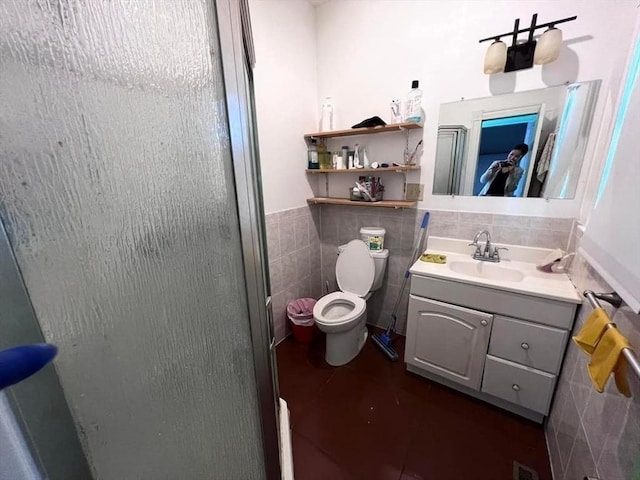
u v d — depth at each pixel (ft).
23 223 0.97
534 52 4.51
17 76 0.92
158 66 1.30
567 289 4.15
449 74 5.39
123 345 1.33
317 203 7.64
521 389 4.50
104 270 1.23
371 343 6.90
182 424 1.67
